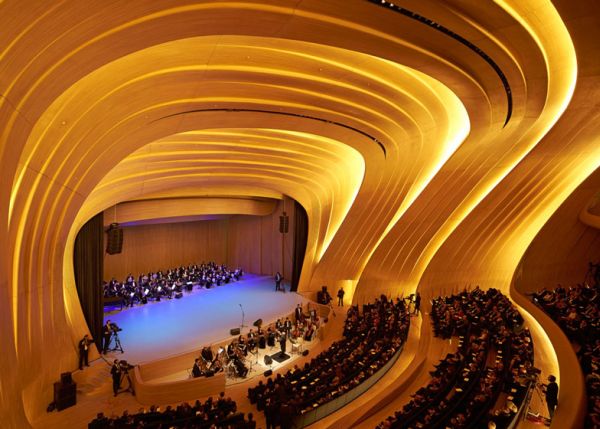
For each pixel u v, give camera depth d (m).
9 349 7.41
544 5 7.86
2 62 4.83
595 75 9.41
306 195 25.91
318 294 24.81
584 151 15.65
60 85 6.71
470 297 19.72
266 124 14.89
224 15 7.02
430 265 22.16
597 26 7.29
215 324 19.81
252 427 10.51
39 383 11.84
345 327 19.67
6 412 7.46
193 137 17.16
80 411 12.52
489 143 16.67
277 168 22.94
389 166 20.00
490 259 22.72
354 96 13.06
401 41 8.67
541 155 16.09
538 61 9.62
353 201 22.64
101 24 5.81
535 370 10.72
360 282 23.69
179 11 6.52
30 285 10.86
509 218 20.50
